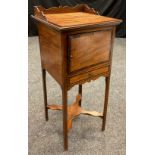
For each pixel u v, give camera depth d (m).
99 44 1.09
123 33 3.64
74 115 1.44
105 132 1.46
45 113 1.53
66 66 1.00
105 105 1.37
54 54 1.08
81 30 0.97
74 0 3.35
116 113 1.66
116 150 1.32
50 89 2.02
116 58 2.81
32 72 2.35
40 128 1.49
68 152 1.30
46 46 1.17
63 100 1.11
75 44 0.98
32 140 1.38
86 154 1.29
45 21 1.03
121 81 2.19
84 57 1.05
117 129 1.49
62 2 3.36
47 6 3.38
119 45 3.30
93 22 1.01
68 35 0.94
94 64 1.12
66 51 0.97
